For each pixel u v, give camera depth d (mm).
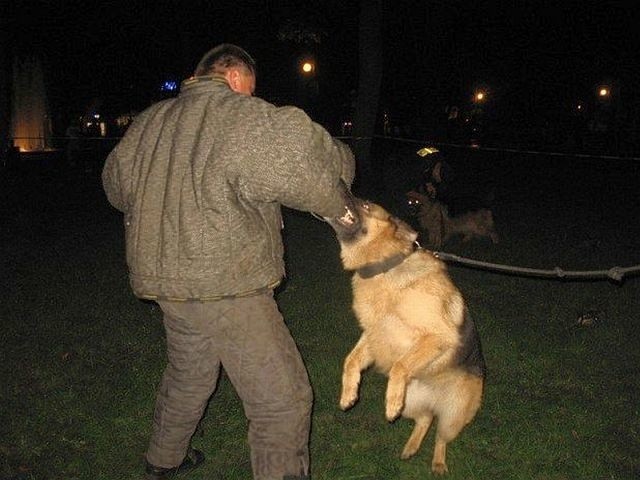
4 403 4465
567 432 4234
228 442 4059
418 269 3584
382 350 3732
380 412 4465
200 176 2658
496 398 4672
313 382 4859
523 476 3803
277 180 2613
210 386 3166
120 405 4441
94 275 7695
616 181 19859
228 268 2701
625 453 4027
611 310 6617
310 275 7750
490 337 5789
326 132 2738
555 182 19484
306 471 2959
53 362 5129
